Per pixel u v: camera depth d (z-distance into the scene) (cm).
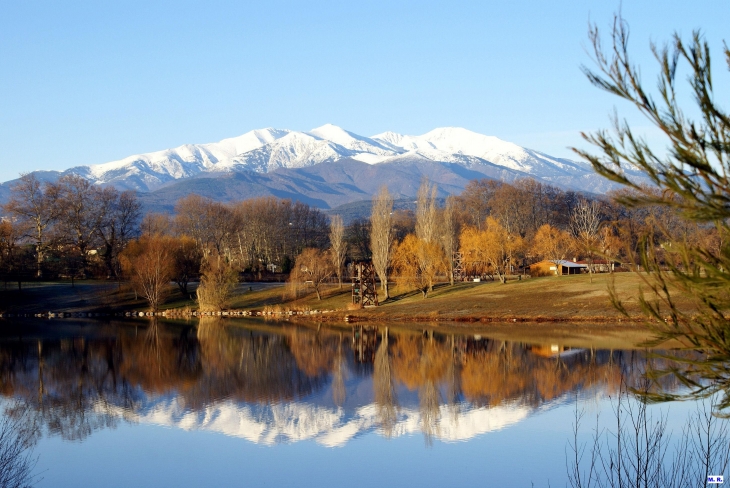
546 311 7200
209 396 4003
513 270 12700
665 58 811
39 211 10694
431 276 9138
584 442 2653
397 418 3366
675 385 2791
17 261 10075
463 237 10231
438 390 3944
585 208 11125
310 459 2769
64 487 2472
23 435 3133
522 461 2573
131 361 5303
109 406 3750
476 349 5366
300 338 6575
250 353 5666
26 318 8962
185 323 8219
